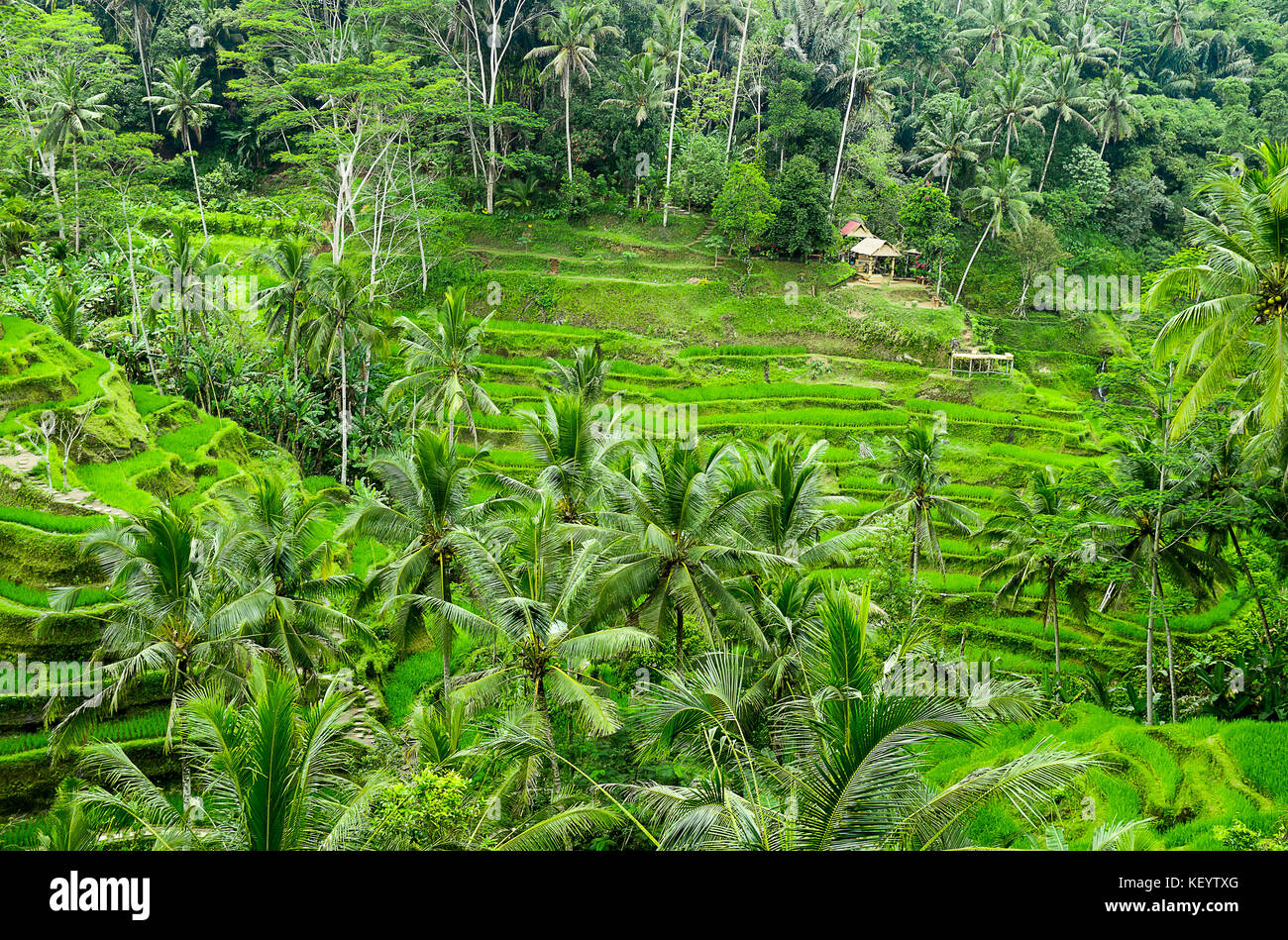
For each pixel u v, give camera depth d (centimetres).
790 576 2389
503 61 7700
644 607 2353
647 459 2470
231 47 8269
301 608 2366
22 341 3681
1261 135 8450
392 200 6281
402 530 2580
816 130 7725
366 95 5672
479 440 5366
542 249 7106
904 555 3900
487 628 2172
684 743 1708
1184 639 3800
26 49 6128
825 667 1284
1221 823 1916
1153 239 8138
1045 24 9769
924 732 1094
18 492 3089
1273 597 3088
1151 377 2800
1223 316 2372
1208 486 2816
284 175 7956
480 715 2427
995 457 5381
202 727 1420
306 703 2506
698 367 6188
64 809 1606
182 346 4847
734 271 6931
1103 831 1367
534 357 6222
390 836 1474
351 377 5206
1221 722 2466
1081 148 8062
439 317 4328
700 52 9056
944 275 7438
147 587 2069
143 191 6228
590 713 1881
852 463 5212
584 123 7600
